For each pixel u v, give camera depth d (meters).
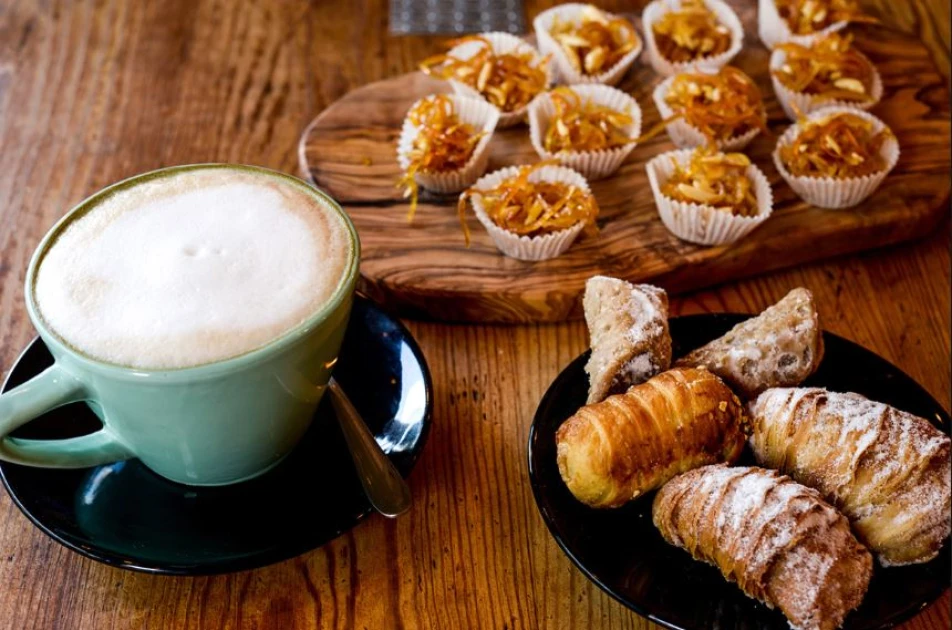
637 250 0.65
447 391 0.59
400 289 0.62
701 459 0.51
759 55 0.79
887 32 0.80
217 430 0.48
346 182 0.69
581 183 0.67
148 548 0.49
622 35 0.77
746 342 0.54
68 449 0.50
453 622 0.50
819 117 0.70
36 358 0.54
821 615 0.47
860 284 0.65
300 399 0.50
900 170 0.69
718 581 0.49
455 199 0.68
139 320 0.46
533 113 0.71
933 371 0.60
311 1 0.83
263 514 0.51
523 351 0.61
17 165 0.69
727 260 0.64
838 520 0.48
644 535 0.51
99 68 0.76
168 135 0.72
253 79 0.76
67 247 0.48
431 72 0.74
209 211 0.50
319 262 0.48
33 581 0.51
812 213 0.67
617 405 0.50
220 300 0.47
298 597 0.51
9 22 0.80
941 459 0.49
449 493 0.55
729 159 0.67
